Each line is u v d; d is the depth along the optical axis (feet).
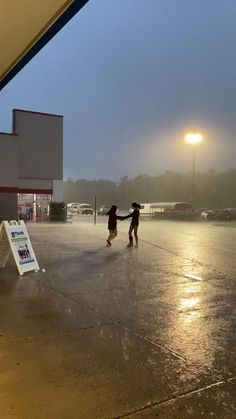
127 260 40.73
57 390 13.23
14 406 12.22
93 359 15.71
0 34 27.50
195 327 19.76
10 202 90.27
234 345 17.40
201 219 164.76
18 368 14.84
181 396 12.92
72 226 98.17
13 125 109.29
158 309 22.84
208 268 36.76
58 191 117.19
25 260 33.50
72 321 20.39
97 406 12.28
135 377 14.21
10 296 25.34
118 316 21.35
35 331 18.83
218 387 13.55
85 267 36.19
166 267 36.88
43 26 26.45
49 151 113.80
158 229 95.61
